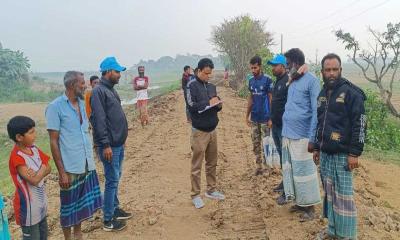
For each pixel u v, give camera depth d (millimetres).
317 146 5266
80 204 5277
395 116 25766
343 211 4926
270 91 7375
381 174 10898
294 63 5828
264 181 7852
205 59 6414
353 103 4707
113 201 6027
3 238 4266
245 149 11070
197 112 6488
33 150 4625
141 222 6352
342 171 4875
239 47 36719
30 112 42906
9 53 78062
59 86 85562
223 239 5758
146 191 7852
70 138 5082
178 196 7473
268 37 37500
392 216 7016
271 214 6355
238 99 25078
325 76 4906
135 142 12500
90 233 6039
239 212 6562
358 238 5418
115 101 5820
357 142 4691
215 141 6855
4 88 71562
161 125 15586
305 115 5730
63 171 5070
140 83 15031
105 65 5781
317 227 5680
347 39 27609
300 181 5824
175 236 5922
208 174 7117
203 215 6559
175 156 10469
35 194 4629
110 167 5887
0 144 23953
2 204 4266
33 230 4656
